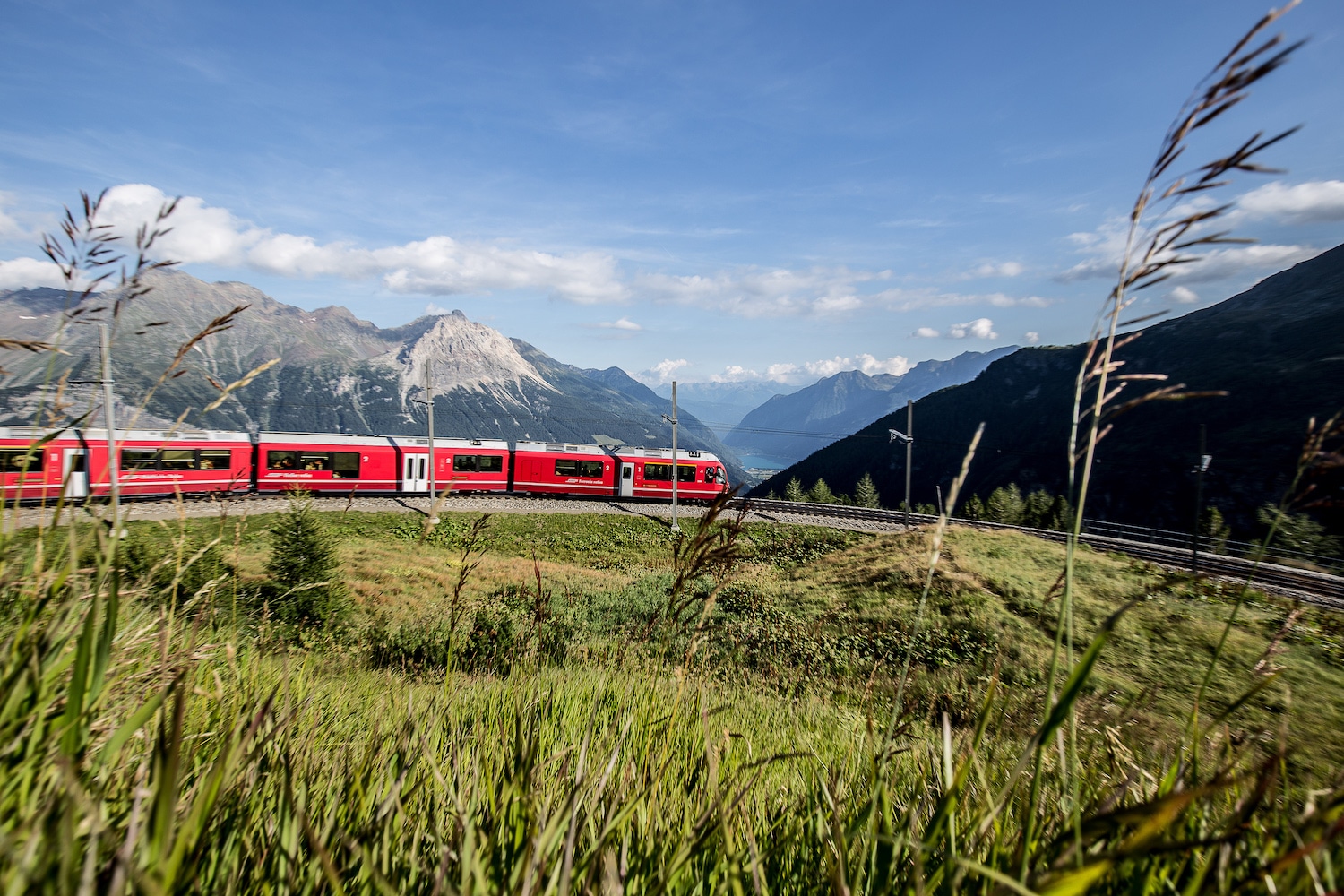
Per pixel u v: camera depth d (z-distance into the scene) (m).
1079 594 18.86
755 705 6.01
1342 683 10.96
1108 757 1.38
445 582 22.20
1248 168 0.77
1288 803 0.97
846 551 33.00
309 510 13.92
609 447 43.53
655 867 1.24
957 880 0.85
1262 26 0.73
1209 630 12.70
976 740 1.13
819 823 1.42
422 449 37.59
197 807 0.77
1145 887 0.93
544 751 2.03
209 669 1.68
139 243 1.44
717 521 1.52
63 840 0.61
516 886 0.97
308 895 1.01
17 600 1.23
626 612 17.94
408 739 1.71
